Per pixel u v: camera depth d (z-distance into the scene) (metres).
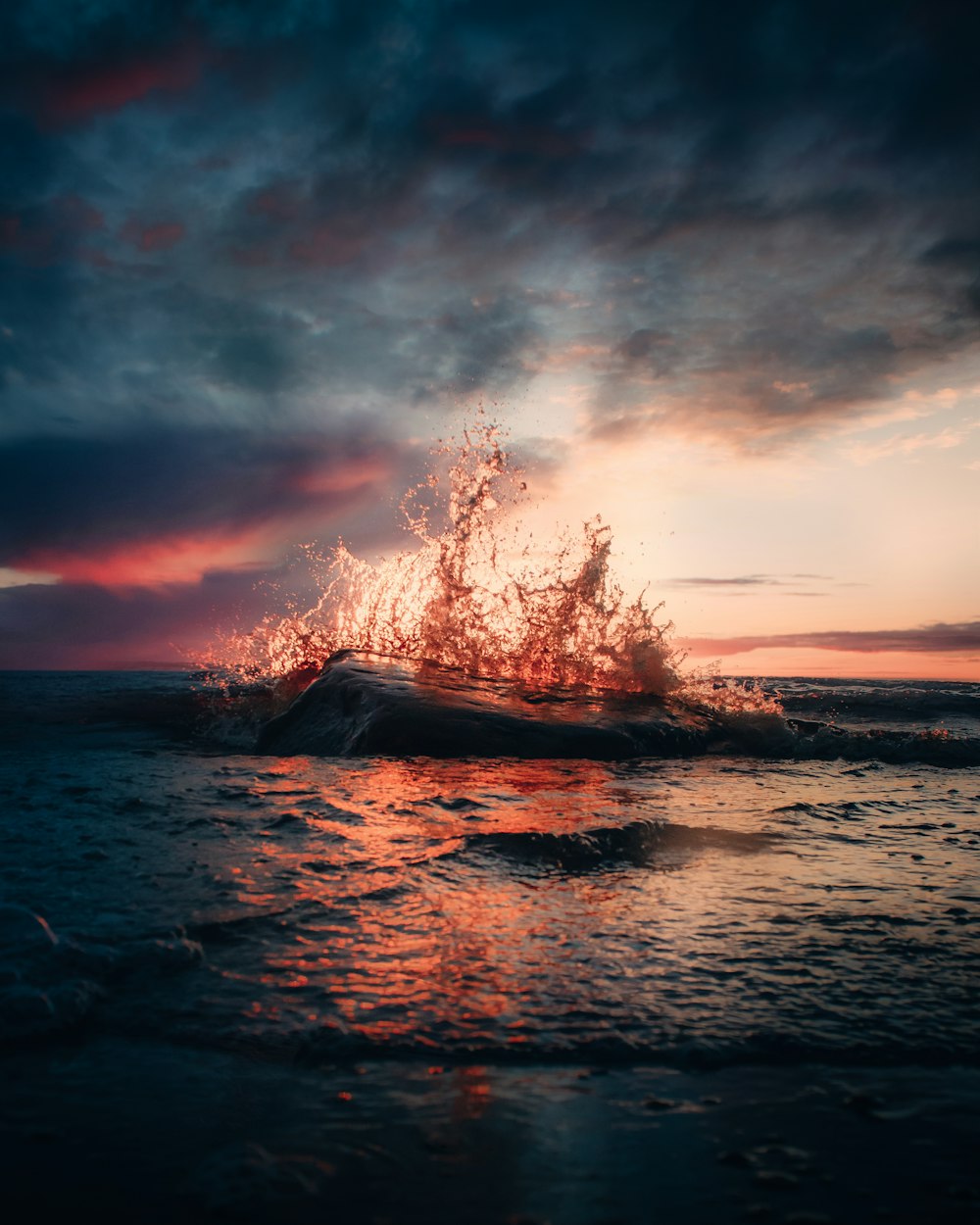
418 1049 1.51
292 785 4.29
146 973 1.82
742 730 6.91
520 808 3.68
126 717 8.95
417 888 2.48
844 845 3.22
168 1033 1.56
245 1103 1.33
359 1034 1.55
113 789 4.11
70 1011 1.61
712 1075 1.45
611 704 6.82
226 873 2.57
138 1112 1.30
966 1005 1.73
